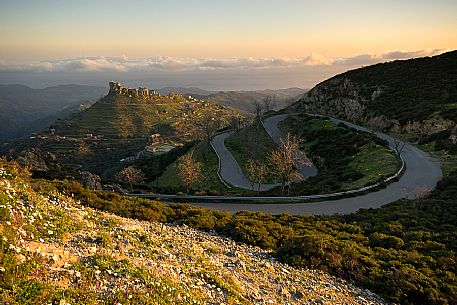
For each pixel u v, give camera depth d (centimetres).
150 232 1748
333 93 12062
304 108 12888
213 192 5484
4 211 1013
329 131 9000
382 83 10675
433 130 7138
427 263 1988
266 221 2805
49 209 1388
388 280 1705
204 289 1130
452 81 9150
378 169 5669
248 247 2078
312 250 1941
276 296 1334
